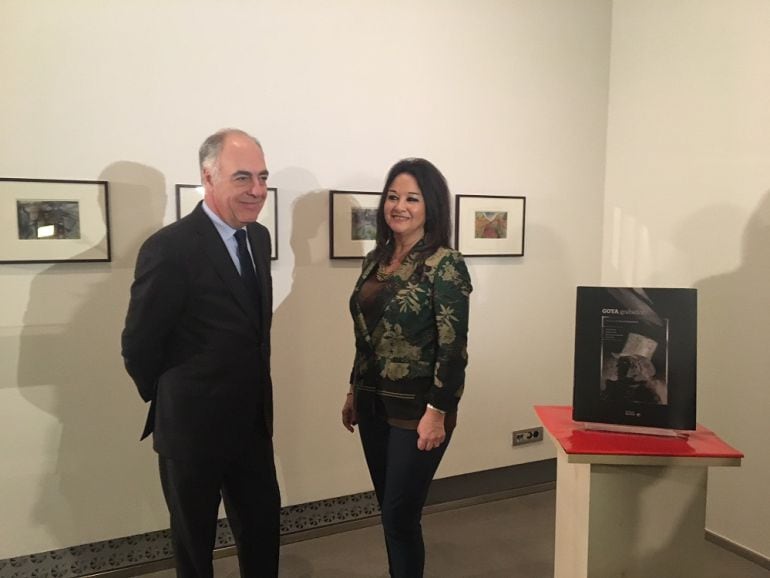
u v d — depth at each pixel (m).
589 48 3.23
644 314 1.68
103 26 2.21
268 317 2.01
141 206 2.33
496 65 2.99
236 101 2.44
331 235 2.66
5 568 2.28
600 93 3.29
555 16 3.12
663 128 2.99
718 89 2.70
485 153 3.01
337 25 2.60
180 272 1.76
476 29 2.92
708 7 2.73
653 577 1.65
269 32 2.47
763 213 2.53
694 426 1.64
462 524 2.90
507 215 3.08
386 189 1.97
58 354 2.26
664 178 3.00
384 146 2.75
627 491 1.61
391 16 2.71
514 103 3.06
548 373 3.31
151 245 1.75
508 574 2.47
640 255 3.15
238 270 1.92
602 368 1.71
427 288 1.87
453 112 2.90
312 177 2.61
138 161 2.31
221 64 2.41
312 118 2.59
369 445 2.04
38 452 2.27
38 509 2.29
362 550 2.65
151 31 2.29
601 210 3.38
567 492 1.77
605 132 3.33
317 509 2.79
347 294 2.73
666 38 2.94
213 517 1.94
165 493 1.94
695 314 1.65
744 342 2.63
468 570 2.50
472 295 3.05
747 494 2.62
